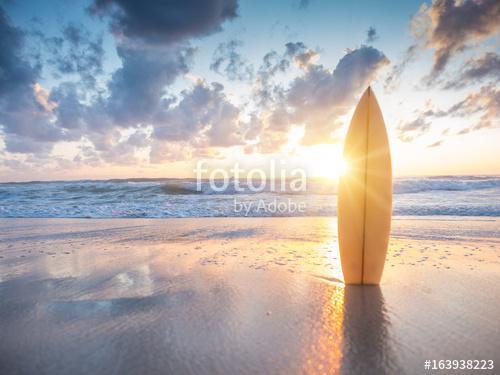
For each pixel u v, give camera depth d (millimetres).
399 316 2021
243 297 2361
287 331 1829
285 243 4340
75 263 3396
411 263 3229
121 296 2418
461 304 2209
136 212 8281
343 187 2613
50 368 1497
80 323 1966
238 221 6738
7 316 2082
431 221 6156
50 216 7820
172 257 3604
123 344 1703
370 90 2584
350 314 2053
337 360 1537
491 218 6535
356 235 2580
